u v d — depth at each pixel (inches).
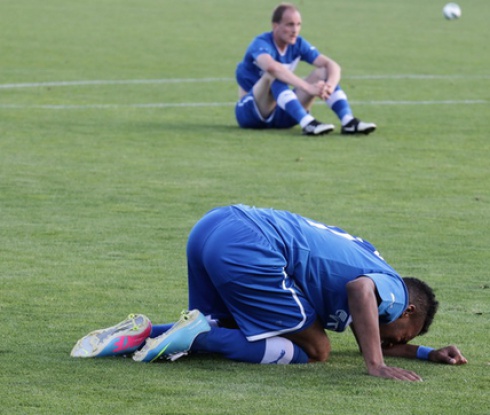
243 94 1393.9
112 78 1873.8
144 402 468.1
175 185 1023.6
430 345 580.4
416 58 2293.3
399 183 1057.5
